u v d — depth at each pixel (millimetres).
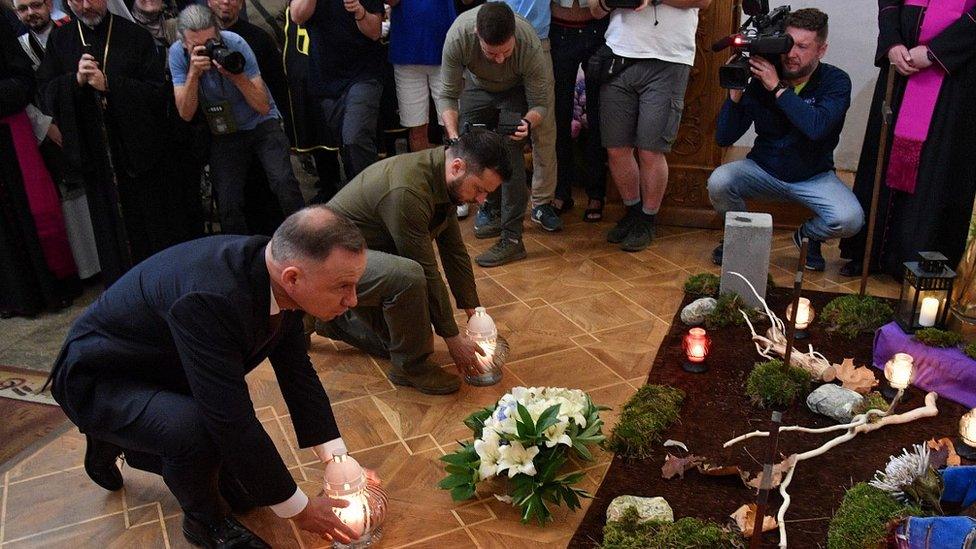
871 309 3357
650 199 4297
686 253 4281
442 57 4145
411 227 2830
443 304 2945
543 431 2428
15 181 3719
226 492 2457
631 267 4125
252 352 2006
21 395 3193
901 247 3814
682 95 4059
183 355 1873
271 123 4117
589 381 3125
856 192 3959
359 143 4344
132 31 3840
